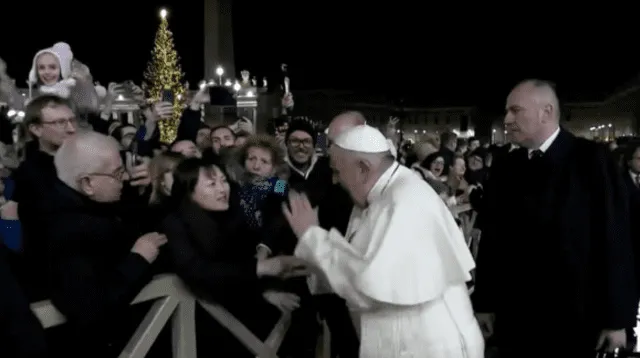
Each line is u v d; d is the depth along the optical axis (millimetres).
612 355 2855
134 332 2510
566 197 2881
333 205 3256
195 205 2697
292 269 2814
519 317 3045
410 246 2236
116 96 6938
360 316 2447
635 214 3480
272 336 3084
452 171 7469
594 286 2844
